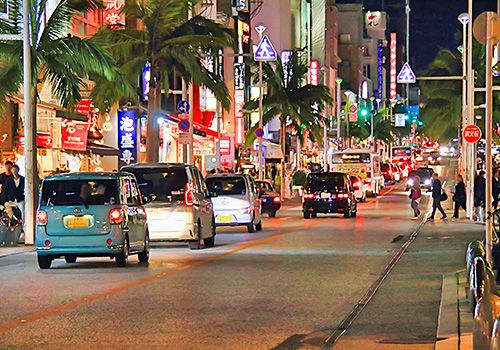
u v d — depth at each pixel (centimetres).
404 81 6481
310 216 5475
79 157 5366
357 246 3155
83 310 1639
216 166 8338
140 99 6272
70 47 3472
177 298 1802
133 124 5753
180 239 2959
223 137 8988
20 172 4353
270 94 8756
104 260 2692
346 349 1269
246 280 2117
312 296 1834
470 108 5450
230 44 4906
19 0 3566
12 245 3234
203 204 3130
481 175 4722
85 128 4747
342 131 15188
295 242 3356
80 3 3525
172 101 7731
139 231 2566
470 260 1587
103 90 4594
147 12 4791
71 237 2411
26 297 1823
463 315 1533
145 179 2981
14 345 1293
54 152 5003
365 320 1530
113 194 2458
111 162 5900
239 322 1506
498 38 2473
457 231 3997
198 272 2298
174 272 2305
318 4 18762
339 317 1563
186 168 3008
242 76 10062
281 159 8694
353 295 1853
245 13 10962
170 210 2959
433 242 3341
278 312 1619
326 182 5288
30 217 3247
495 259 1255
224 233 3984
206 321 1515
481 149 9300
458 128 9812
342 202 5238
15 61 3447
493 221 1298
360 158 9206
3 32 3494
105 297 1819
